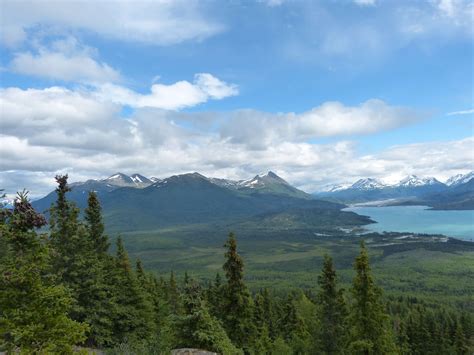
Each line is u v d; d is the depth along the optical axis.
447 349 68.00
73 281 28.19
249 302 35.94
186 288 29.27
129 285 39.16
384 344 30.00
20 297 14.79
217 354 24.95
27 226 15.36
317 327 39.03
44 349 14.28
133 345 21.31
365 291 30.45
